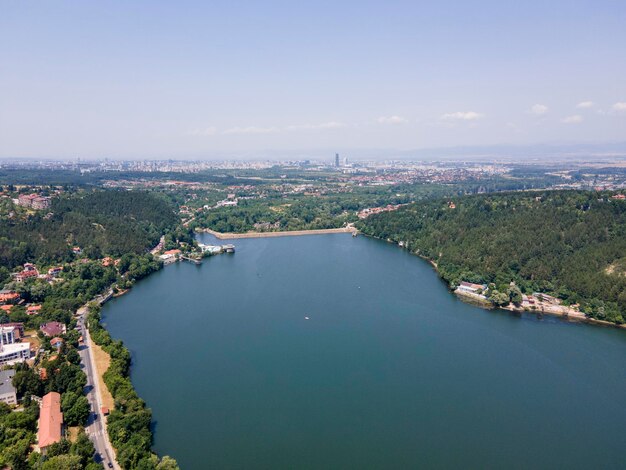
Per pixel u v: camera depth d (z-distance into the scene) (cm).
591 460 14150
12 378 16650
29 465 12606
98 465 12444
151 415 15800
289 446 14675
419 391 17850
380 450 14538
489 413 16462
